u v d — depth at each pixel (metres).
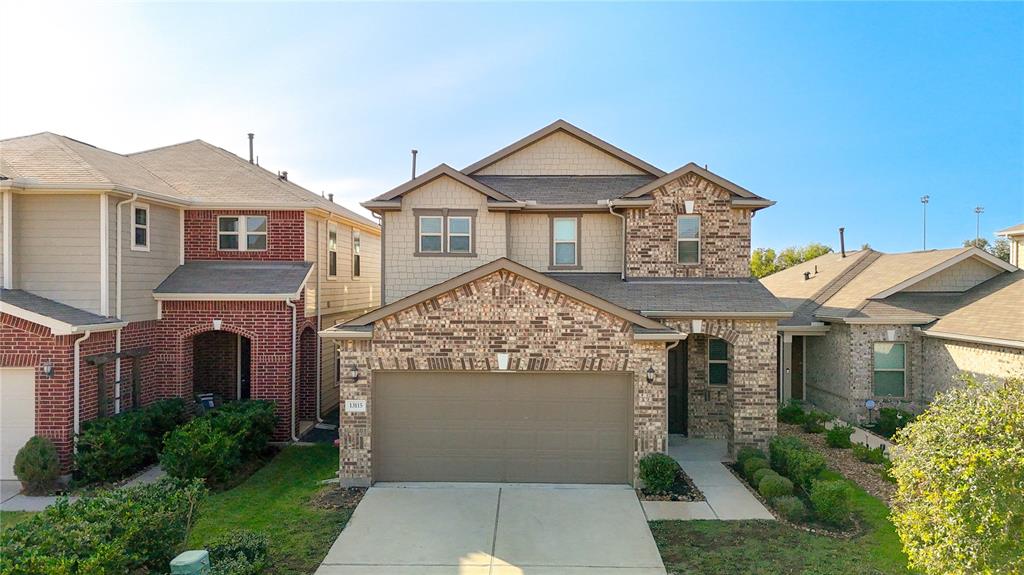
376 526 9.36
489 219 15.32
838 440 13.97
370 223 21.14
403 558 8.30
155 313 14.58
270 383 14.72
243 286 14.88
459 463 11.35
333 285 18.38
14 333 11.59
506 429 11.34
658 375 11.09
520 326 11.20
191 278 15.22
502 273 11.20
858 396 16.92
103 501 7.29
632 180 16.98
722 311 13.12
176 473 10.67
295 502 10.42
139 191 13.50
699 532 9.11
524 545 8.69
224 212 16.09
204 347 17.14
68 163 13.48
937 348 16.34
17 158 13.57
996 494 6.08
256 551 7.72
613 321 11.15
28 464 10.90
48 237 12.91
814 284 22.06
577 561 8.20
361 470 11.20
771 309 13.16
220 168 17.45
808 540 8.79
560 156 17.31
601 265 15.82
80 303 12.86
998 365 14.16
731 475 11.94
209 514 9.84
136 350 13.72
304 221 16.14
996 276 18.05
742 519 9.61
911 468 6.93
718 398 15.09
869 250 23.11
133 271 13.77
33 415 11.70
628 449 11.24
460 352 11.22
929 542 6.72
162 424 13.12
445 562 8.19
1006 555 6.05
